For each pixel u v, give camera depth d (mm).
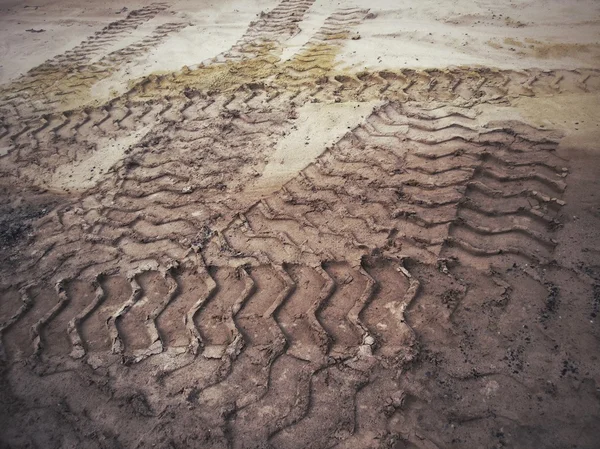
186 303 976
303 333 881
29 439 788
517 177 1116
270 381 814
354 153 1296
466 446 699
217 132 1484
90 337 939
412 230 1045
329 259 1012
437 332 846
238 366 843
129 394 826
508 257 951
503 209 1050
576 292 864
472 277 930
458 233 1019
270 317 914
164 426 777
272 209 1168
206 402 800
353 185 1192
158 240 1141
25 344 945
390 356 818
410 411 747
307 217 1130
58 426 799
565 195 1045
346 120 1425
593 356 771
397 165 1229
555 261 919
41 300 1035
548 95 1365
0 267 1132
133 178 1359
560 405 722
